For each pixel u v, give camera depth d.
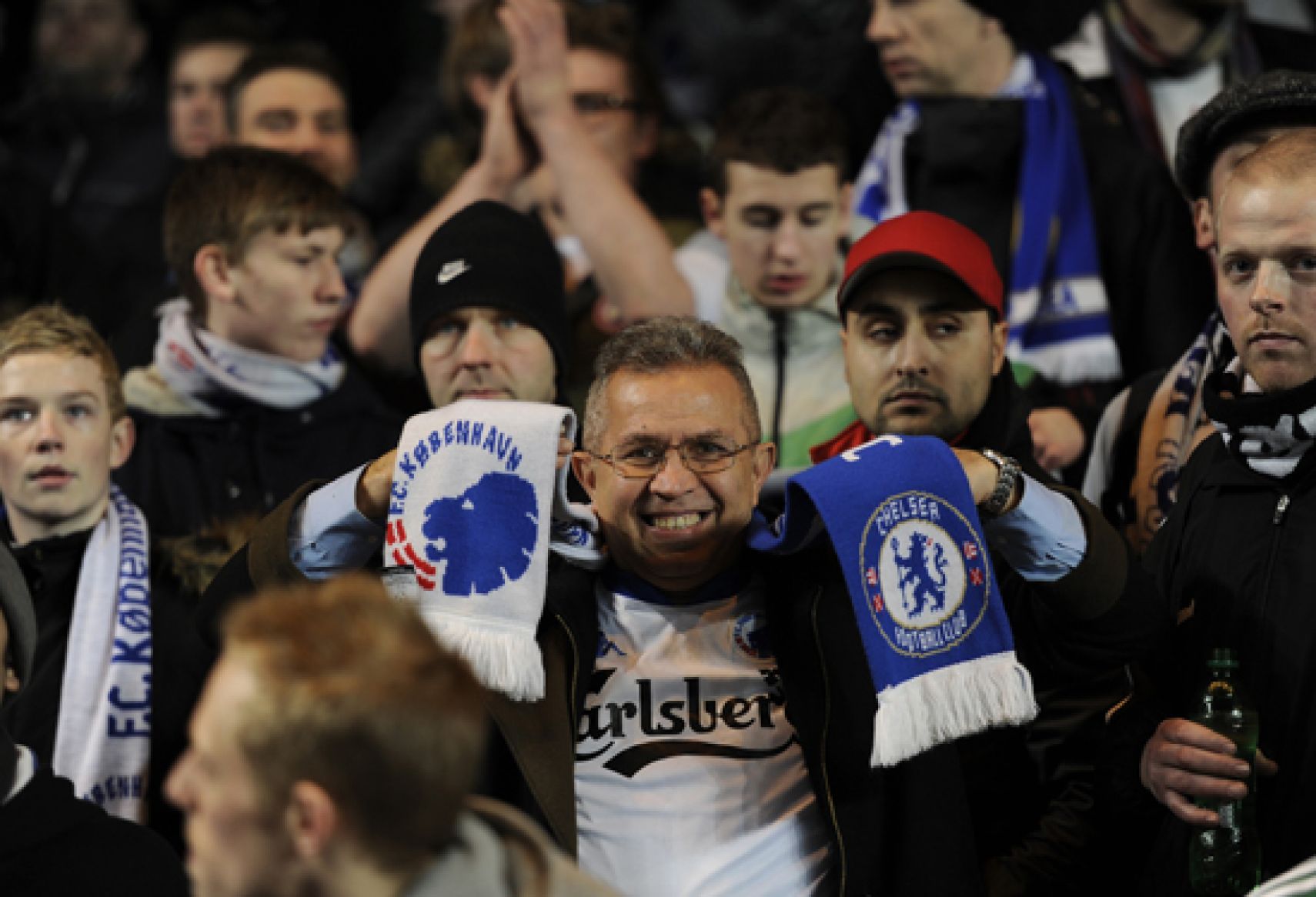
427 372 12.94
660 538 9.76
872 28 16.30
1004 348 11.85
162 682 12.17
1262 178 10.02
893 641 9.32
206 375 14.70
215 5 23.42
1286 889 7.46
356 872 6.36
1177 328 15.09
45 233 18.58
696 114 21.23
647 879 9.54
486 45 17.83
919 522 9.52
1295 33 16.84
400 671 6.41
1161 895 10.45
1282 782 9.93
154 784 12.02
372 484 9.87
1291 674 9.94
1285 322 9.89
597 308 16.53
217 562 12.70
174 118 20.92
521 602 9.41
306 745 6.24
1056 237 15.21
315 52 18.70
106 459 12.65
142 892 8.46
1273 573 10.13
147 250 20.27
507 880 6.79
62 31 21.45
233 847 6.35
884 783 9.78
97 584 12.28
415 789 6.34
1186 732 9.88
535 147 16.70
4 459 12.34
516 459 9.56
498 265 12.71
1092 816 10.88
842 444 12.84
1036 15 15.95
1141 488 12.70
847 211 15.70
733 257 15.67
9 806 8.27
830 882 9.69
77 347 12.56
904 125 16.16
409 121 20.66
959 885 9.70
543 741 9.52
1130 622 10.02
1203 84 16.36
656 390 9.76
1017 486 9.87
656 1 22.09
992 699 9.48
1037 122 15.59
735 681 9.94
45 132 21.56
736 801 9.70
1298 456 10.11
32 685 12.02
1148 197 15.41
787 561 10.17
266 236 14.57
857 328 11.62
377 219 20.16
